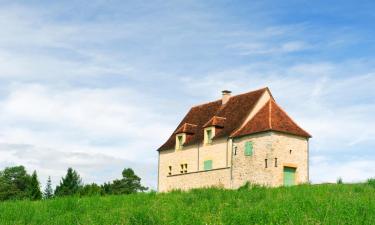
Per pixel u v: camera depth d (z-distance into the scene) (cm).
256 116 5109
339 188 2328
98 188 6575
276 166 4666
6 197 9119
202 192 2220
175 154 5700
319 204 1547
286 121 4950
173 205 1742
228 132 5122
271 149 4691
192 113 6109
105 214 1625
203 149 5366
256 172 4759
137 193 2505
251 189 2416
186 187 5303
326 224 1224
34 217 1709
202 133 5509
